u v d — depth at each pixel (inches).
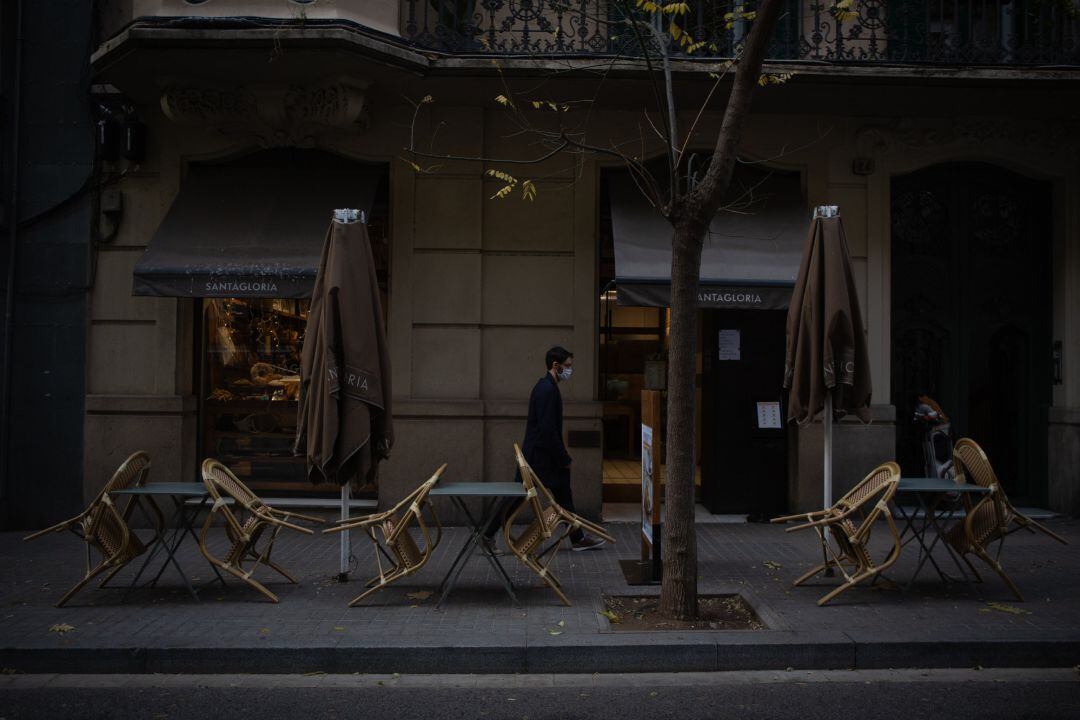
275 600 230.5
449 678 188.5
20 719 162.6
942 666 194.2
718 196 216.7
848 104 352.2
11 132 352.2
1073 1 302.0
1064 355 374.0
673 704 171.5
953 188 382.0
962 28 369.4
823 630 203.3
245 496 241.1
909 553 295.7
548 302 357.7
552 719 163.3
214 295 318.7
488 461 351.3
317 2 309.7
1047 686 181.2
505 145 358.6
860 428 356.8
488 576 263.0
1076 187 372.8
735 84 215.5
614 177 363.3
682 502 218.7
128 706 169.9
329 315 234.8
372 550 305.1
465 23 336.2
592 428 353.1
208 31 298.5
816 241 256.8
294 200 346.9
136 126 347.9
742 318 369.4
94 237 352.2
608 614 219.6
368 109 346.9
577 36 354.0
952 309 381.1
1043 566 275.9
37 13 352.8
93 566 275.9
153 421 347.9
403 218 354.0
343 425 234.7
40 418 349.7
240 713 166.4
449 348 354.0
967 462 250.7
